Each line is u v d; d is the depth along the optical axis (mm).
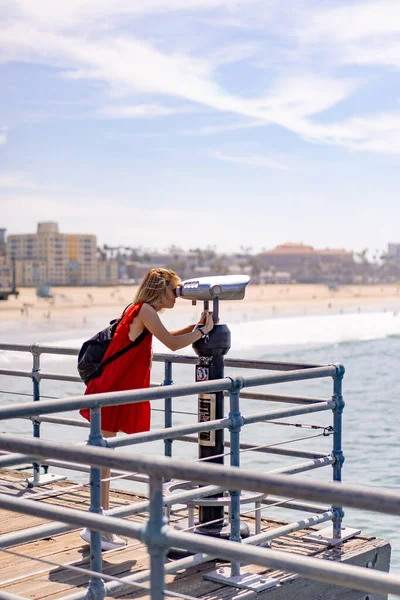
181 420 19516
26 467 7023
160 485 2271
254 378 4203
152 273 4551
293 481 1963
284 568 2010
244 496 4500
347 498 1863
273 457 15398
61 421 6016
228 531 4625
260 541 4441
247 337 72750
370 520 11688
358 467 14969
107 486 4645
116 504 5820
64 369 40906
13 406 3025
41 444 2506
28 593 4039
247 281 4637
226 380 4059
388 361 45250
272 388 28656
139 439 3703
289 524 4945
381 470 14695
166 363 5637
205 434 4645
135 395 3510
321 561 1975
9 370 6441
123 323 4566
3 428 17578
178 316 148500
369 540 5078
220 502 4383
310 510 5230
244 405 22984
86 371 4598
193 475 2148
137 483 12516
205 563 4535
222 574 4309
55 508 2621
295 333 80250
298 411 4598
